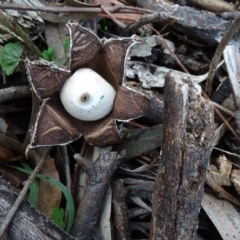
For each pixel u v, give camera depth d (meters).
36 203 0.17
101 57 0.15
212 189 0.17
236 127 0.17
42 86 0.14
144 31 0.19
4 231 0.13
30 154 0.17
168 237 0.13
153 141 0.17
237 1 0.20
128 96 0.15
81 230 0.16
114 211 0.16
